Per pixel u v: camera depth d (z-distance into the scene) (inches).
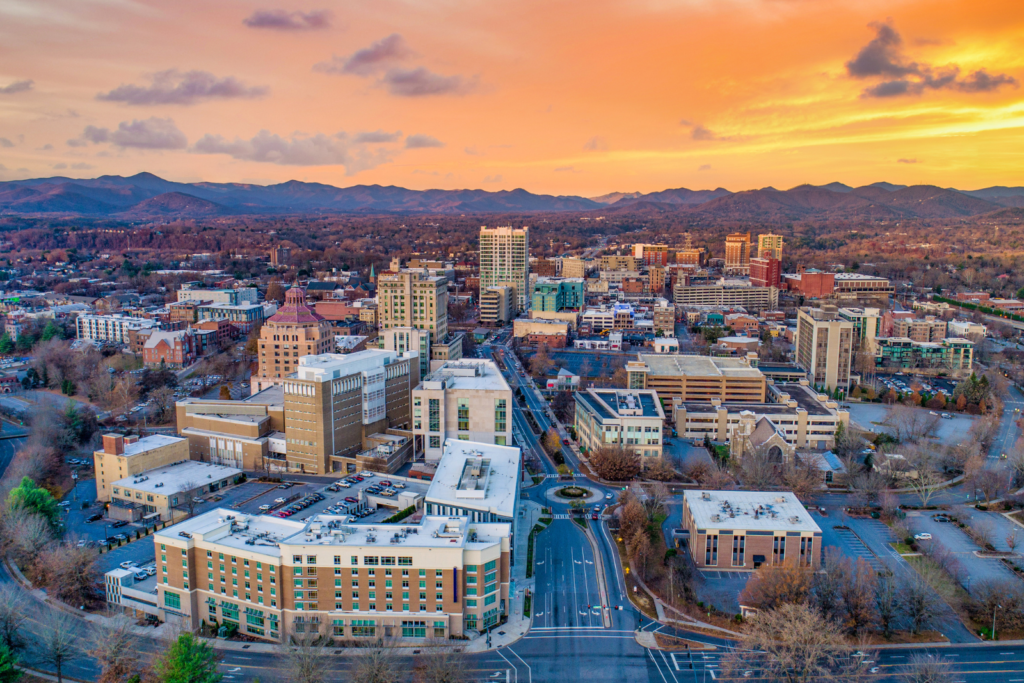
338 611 7819.9
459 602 7775.6
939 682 6771.7
